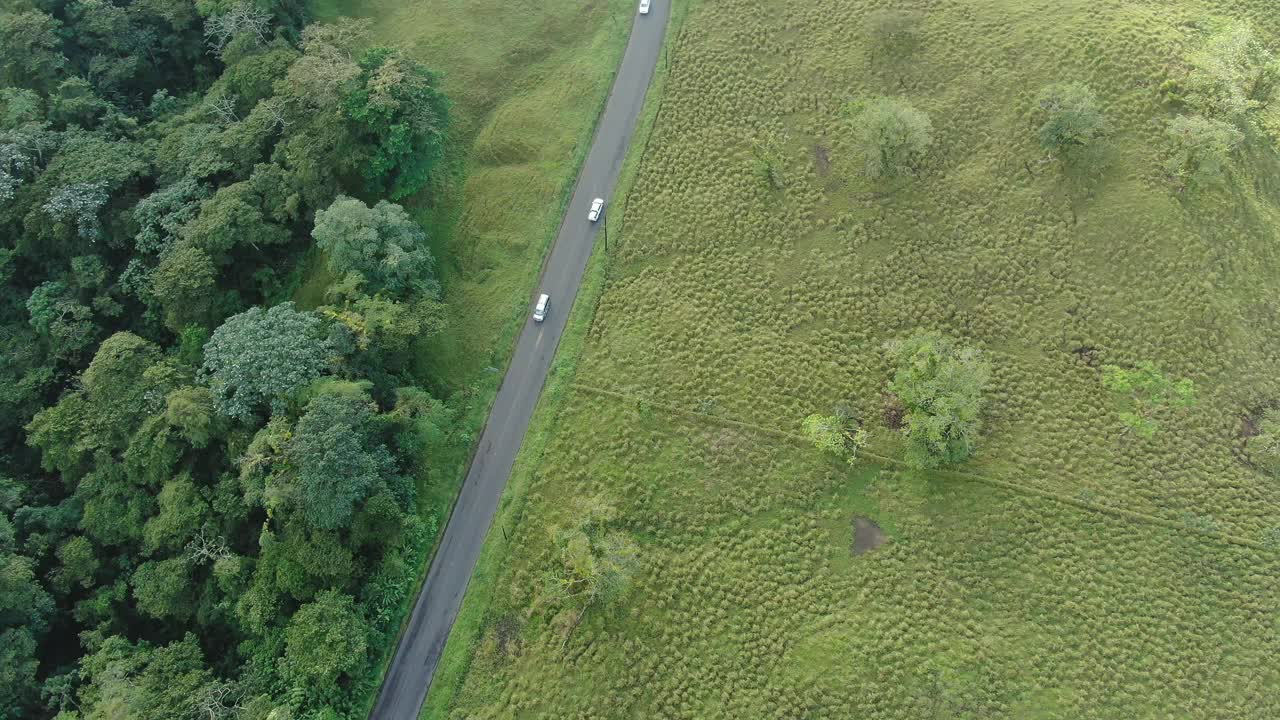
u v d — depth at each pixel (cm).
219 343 5722
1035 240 6456
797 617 5406
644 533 5741
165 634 5838
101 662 5362
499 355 6438
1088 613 5331
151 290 6500
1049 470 5766
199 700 5116
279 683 5241
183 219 6556
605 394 6200
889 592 5453
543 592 5575
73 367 6631
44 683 5450
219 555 5588
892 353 6069
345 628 5191
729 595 5497
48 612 5650
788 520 5738
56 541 5872
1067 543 5544
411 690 5416
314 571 5322
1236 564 5428
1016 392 6031
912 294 6384
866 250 6569
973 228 6556
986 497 5681
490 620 5572
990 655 5212
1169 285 6200
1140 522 5575
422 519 5869
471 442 6150
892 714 5069
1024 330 6206
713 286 6562
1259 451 5712
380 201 6406
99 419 5931
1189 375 5981
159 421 5788
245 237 6462
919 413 5600
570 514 5800
